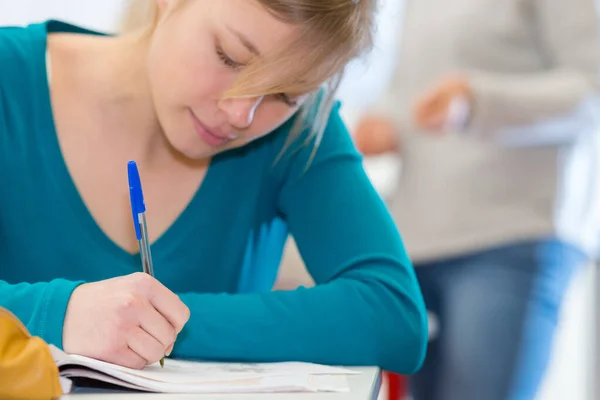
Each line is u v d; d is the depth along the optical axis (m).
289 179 1.39
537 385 2.22
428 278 2.31
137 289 1.03
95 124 1.31
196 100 1.16
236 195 1.38
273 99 1.17
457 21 2.35
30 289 1.05
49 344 0.96
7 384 0.84
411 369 1.22
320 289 1.21
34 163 1.29
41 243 1.29
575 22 2.29
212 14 1.13
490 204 2.26
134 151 1.32
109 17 3.04
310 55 1.12
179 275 1.34
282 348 1.14
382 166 3.12
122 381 0.93
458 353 2.22
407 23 2.47
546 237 2.23
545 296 2.23
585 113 2.28
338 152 1.39
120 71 1.31
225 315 1.14
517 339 2.19
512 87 2.22
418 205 2.34
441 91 2.20
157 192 1.34
